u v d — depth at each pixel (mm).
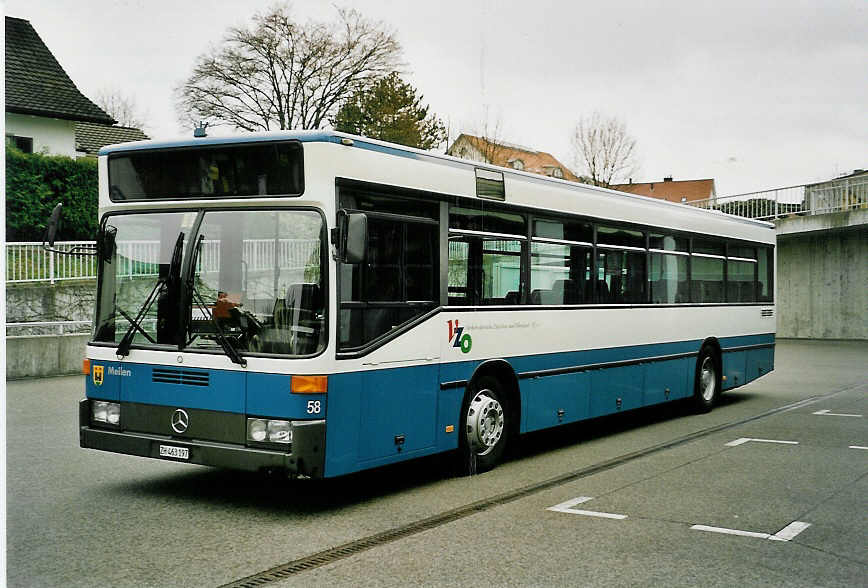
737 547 6117
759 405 14961
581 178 46719
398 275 7594
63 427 11328
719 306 14125
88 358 7586
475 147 38656
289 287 6801
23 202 26328
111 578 5309
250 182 6988
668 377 12562
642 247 11852
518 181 9336
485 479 8523
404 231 7691
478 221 8680
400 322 7605
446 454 9055
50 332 19109
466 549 6012
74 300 19578
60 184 27203
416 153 7875
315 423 6637
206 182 7160
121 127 44844
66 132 35812
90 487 7957
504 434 9141
